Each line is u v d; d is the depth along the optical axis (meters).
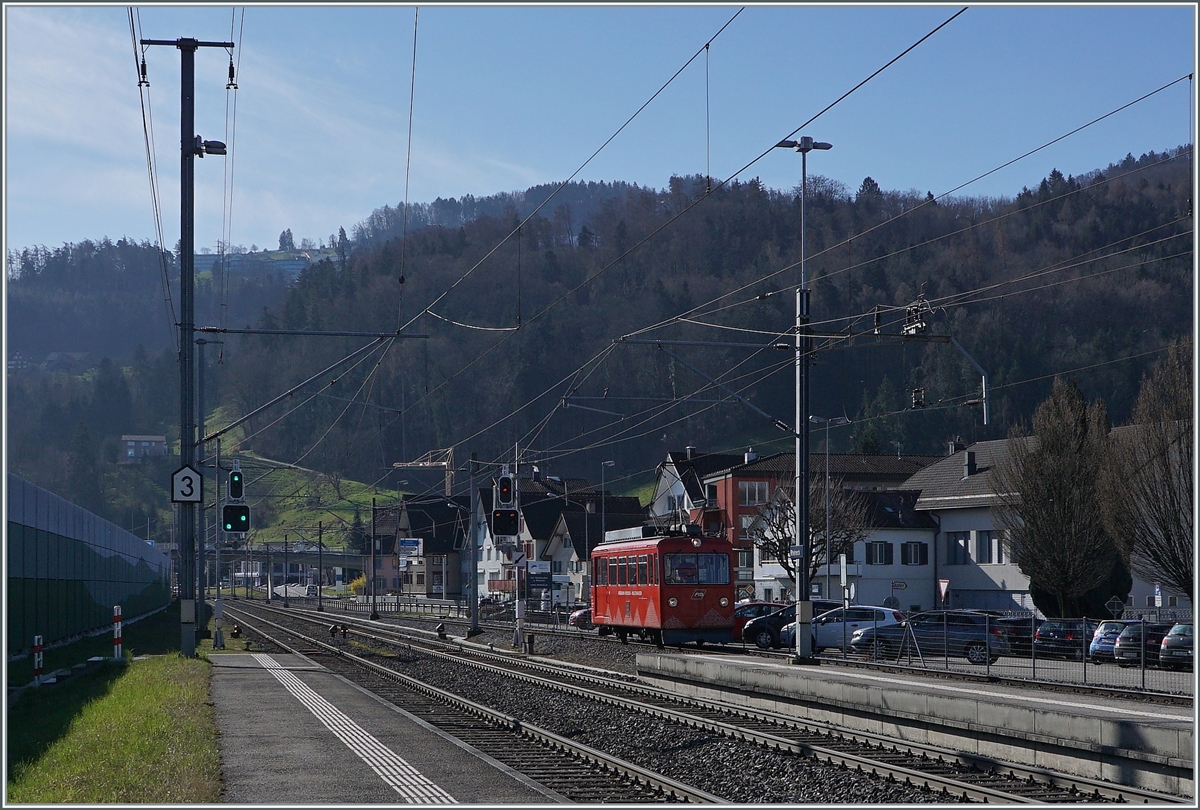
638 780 14.30
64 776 13.49
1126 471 41.34
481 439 88.62
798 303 29.67
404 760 15.04
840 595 65.75
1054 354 80.12
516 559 43.22
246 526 32.38
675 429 111.75
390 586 138.75
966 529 64.56
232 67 27.48
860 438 94.75
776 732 18.81
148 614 75.94
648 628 39.66
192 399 30.23
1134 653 27.55
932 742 17.19
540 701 23.89
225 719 19.09
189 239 30.11
